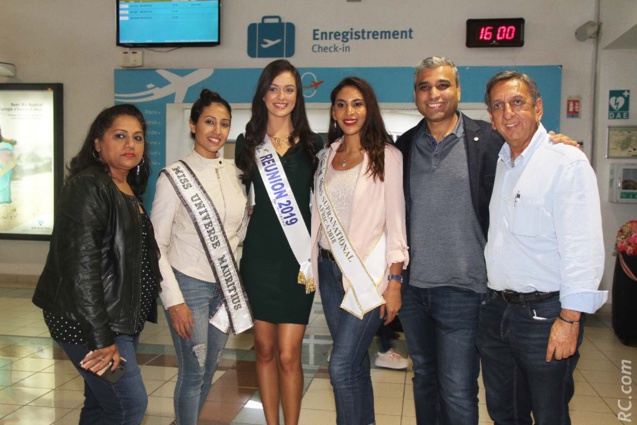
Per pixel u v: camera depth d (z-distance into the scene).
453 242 2.26
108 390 1.97
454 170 2.28
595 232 1.88
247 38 6.38
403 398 3.54
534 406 2.06
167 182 2.45
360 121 2.37
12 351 4.45
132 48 6.52
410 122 6.14
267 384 2.62
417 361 2.48
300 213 2.58
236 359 4.32
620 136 5.80
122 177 2.13
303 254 2.55
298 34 6.30
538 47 5.96
